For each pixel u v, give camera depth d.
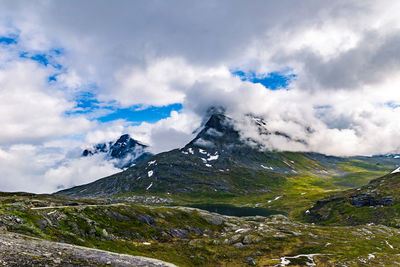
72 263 25.75
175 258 93.00
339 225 198.75
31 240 32.31
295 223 169.12
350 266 87.31
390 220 174.12
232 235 129.75
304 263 91.44
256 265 92.12
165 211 147.38
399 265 88.00
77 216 85.44
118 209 118.62
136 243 96.25
